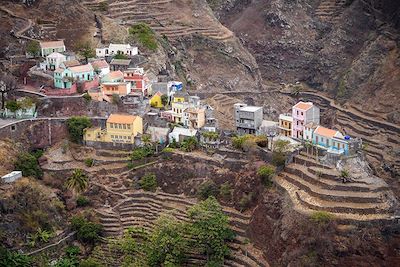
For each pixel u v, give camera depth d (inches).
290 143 7573.8
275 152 7401.6
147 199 7726.4
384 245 6200.8
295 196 6791.3
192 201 7573.8
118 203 7701.8
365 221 6254.9
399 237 6240.2
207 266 6766.7
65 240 7258.9
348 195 6599.4
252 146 7647.6
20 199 7234.3
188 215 7185.0
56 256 7101.4
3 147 7859.3
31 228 7126.0
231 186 7509.8
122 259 7057.1
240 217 7224.4
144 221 7475.4
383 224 6259.8
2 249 6766.7
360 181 6811.0
